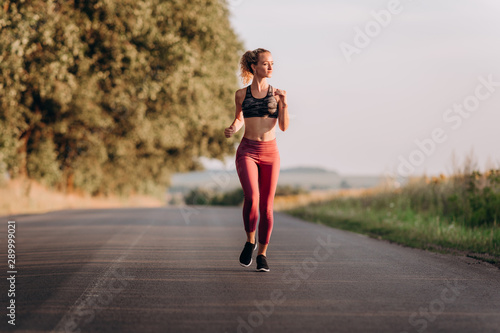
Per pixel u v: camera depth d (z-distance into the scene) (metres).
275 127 7.99
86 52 25.88
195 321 5.32
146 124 31.92
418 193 18.55
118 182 53.00
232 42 33.25
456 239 11.61
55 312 5.67
